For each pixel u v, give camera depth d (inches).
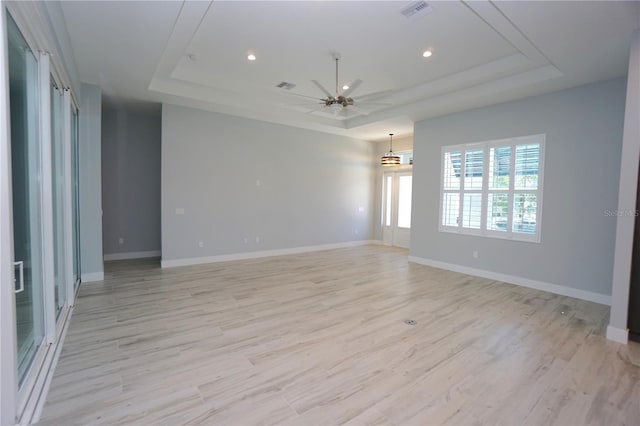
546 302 165.5
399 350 112.1
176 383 90.5
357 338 121.2
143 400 82.7
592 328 132.8
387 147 349.7
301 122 273.9
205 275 211.0
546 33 120.4
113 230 257.1
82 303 154.2
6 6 63.7
